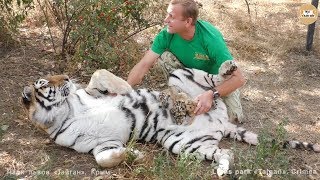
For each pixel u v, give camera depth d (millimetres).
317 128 4520
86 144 3885
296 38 6480
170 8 3928
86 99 4008
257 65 5777
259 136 4004
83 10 4898
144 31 6152
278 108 4859
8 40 5598
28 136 4133
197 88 4164
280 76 5527
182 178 3512
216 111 4117
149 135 4039
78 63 5156
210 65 4230
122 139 3992
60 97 3877
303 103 4984
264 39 6395
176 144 3885
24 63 5309
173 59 4320
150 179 3582
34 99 3863
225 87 3994
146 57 4359
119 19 5016
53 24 6148
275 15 7234
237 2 7707
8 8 5473
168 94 4078
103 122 3891
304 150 4102
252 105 4887
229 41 6238
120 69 5145
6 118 4340
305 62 5812
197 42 4082
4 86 4844
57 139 3930
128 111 3967
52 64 5320
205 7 7266
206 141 3902
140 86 5102
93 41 4941
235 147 3863
